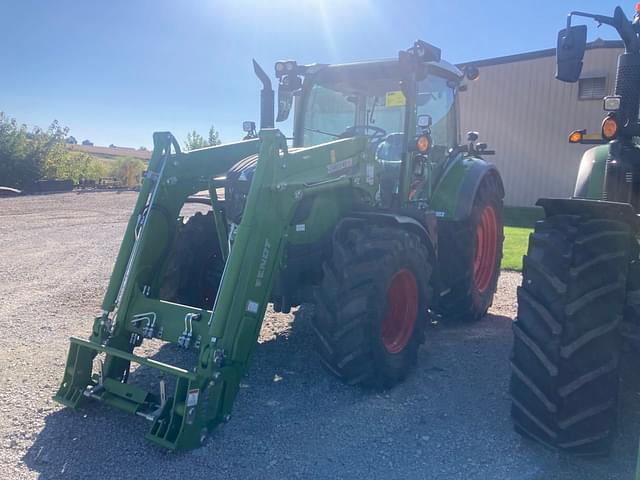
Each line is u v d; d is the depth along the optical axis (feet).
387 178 16.37
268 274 12.02
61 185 93.30
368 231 13.34
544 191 59.26
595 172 12.61
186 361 14.75
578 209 10.17
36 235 38.24
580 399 9.60
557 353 9.64
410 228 14.10
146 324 12.44
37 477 9.59
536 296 10.02
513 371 10.27
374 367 12.97
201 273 15.64
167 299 14.47
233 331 11.23
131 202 67.62
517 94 59.98
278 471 9.89
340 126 17.72
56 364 14.55
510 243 35.83
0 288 22.82
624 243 9.70
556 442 9.89
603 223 9.84
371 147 15.35
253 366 14.67
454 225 17.84
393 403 12.64
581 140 13.65
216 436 11.01
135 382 13.39
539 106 58.80
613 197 11.18
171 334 12.13
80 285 23.53
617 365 9.55
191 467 9.95
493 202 20.52
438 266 16.80
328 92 17.89
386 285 12.89
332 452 10.54
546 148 58.80
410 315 14.16
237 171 13.67
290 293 13.84
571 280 9.61
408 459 10.32
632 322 10.23
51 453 10.29
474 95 62.64
